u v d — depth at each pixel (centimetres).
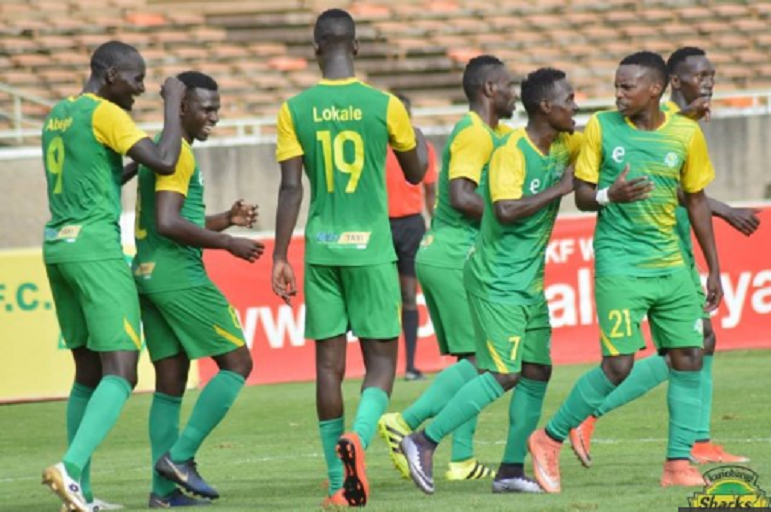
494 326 2462
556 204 2486
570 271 4866
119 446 3647
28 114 7269
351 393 4453
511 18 8344
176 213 2434
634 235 2411
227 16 8194
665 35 8312
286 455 3303
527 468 2836
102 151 2361
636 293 2405
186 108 2553
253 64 7856
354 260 2395
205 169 6194
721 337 4922
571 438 2688
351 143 2392
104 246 2355
